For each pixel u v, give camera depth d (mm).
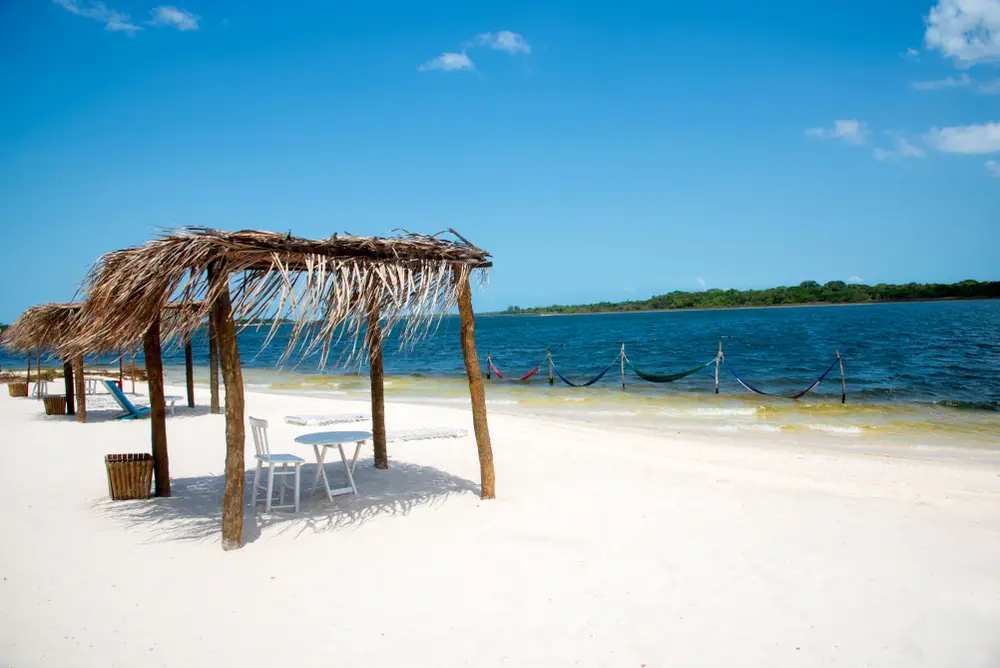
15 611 4469
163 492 7379
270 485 6656
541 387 22578
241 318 5594
